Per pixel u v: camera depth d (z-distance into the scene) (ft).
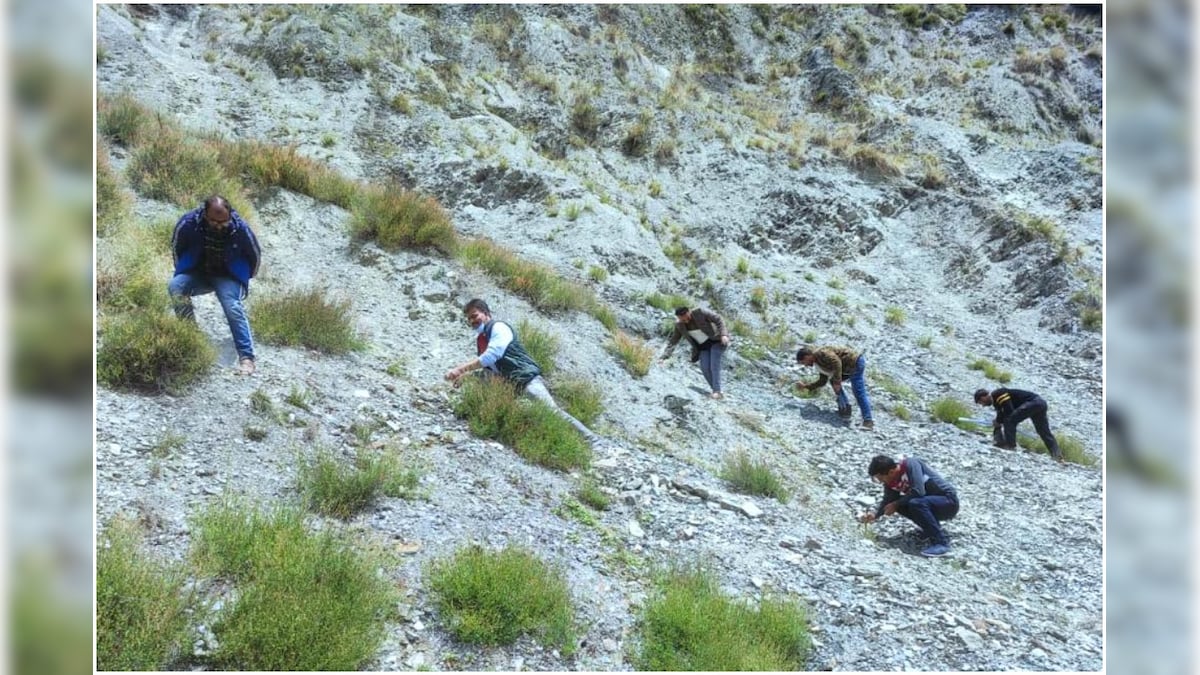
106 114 34.88
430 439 19.53
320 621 11.69
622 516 18.78
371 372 23.09
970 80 74.08
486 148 54.03
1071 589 19.21
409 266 31.58
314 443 17.58
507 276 33.22
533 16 71.15
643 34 75.20
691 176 58.90
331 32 60.18
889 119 67.21
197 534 13.25
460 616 12.83
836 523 21.88
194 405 17.38
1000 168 62.08
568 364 28.19
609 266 42.98
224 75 56.70
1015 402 30.94
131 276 21.56
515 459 19.93
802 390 34.55
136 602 11.03
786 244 53.78
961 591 18.15
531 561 14.44
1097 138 71.41
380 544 14.35
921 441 30.30
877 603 16.60
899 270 52.19
